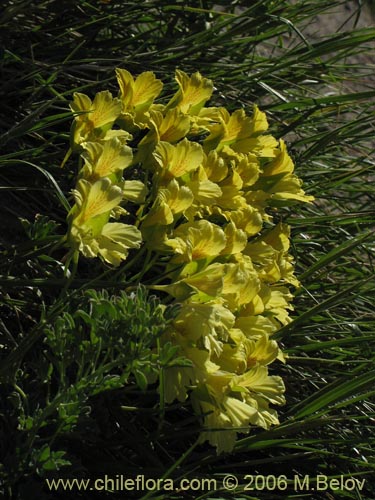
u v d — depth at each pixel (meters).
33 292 0.74
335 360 0.80
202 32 0.94
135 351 0.58
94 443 0.68
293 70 1.02
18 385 0.63
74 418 0.59
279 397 0.66
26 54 0.90
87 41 0.95
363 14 1.62
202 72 0.96
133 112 0.70
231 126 0.75
